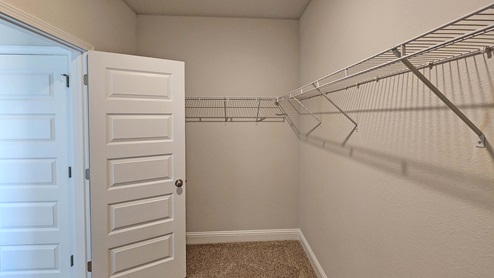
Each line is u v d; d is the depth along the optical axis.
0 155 1.89
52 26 1.45
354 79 1.48
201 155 2.78
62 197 1.93
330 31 1.87
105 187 1.86
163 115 2.07
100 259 1.87
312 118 2.34
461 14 0.78
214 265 2.40
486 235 0.73
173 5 2.46
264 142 2.83
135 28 2.60
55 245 1.96
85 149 1.84
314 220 2.31
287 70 2.79
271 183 2.86
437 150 0.89
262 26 2.76
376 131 1.28
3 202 1.91
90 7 1.87
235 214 2.85
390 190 1.17
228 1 2.39
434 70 0.91
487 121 0.71
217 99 2.75
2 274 1.95
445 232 0.86
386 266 1.21
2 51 1.85
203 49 2.71
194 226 2.82
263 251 2.65
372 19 1.29
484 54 0.72
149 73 1.99
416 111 0.99
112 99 1.86
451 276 0.84
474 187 0.76
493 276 0.71
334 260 1.86
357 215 1.50
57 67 1.87
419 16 0.96
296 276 2.24
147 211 2.04
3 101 1.87
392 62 0.77
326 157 1.99
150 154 2.03
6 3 1.15
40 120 1.89
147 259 2.06
